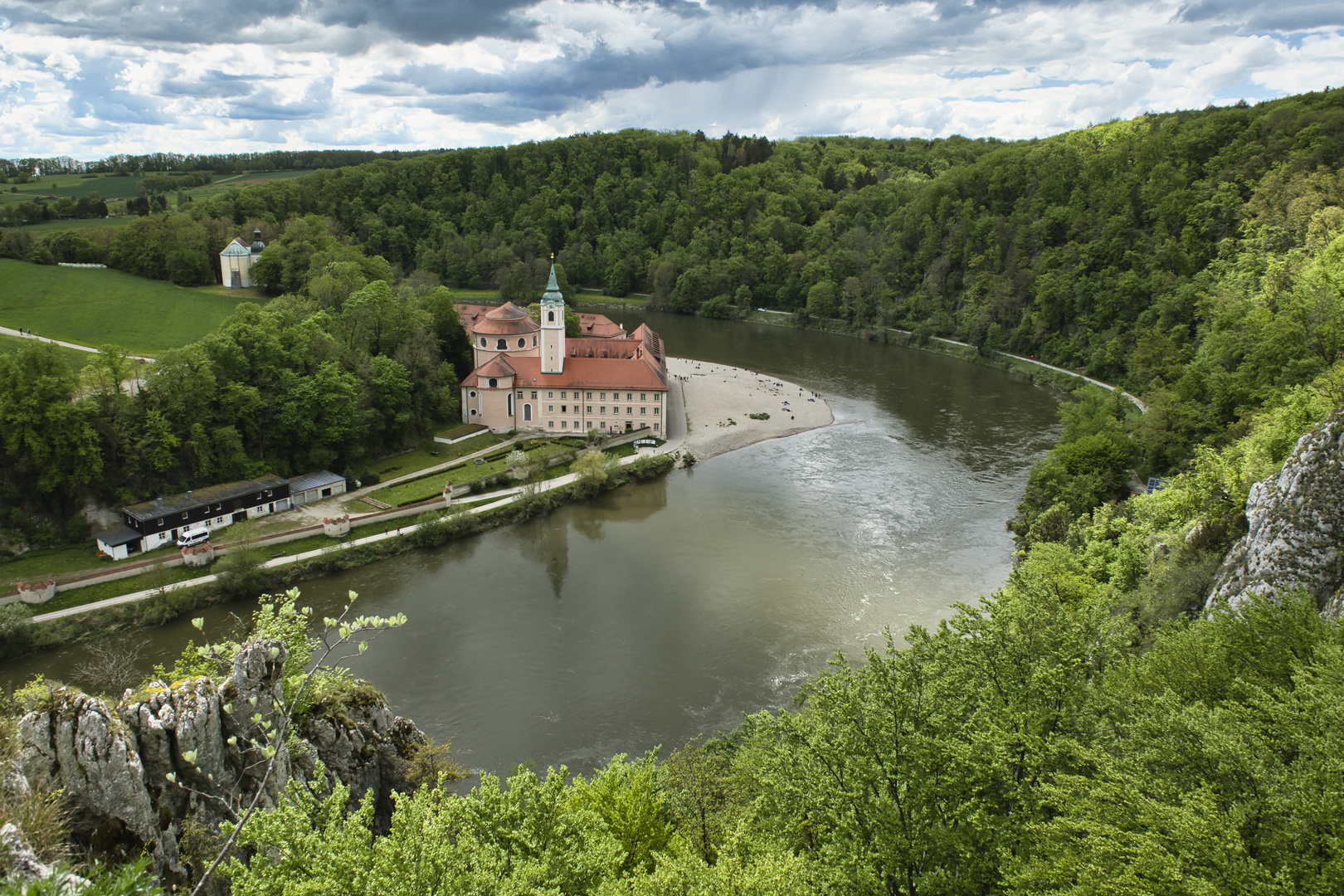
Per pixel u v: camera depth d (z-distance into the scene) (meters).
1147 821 26.56
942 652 39.75
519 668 78.38
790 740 37.62
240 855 33.84
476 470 127.38
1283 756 30.28
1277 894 23.64
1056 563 77.62
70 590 86.75
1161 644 40.12
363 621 28.14
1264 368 102.00
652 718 71.12
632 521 114.62
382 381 129.88
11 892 18.80
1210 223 186.38
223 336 114.69
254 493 106.50
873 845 30.95
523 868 25.58
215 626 84.88
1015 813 32.28
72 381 99.50
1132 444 112.50
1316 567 51.75
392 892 23.30
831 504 120.62
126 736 32.31
